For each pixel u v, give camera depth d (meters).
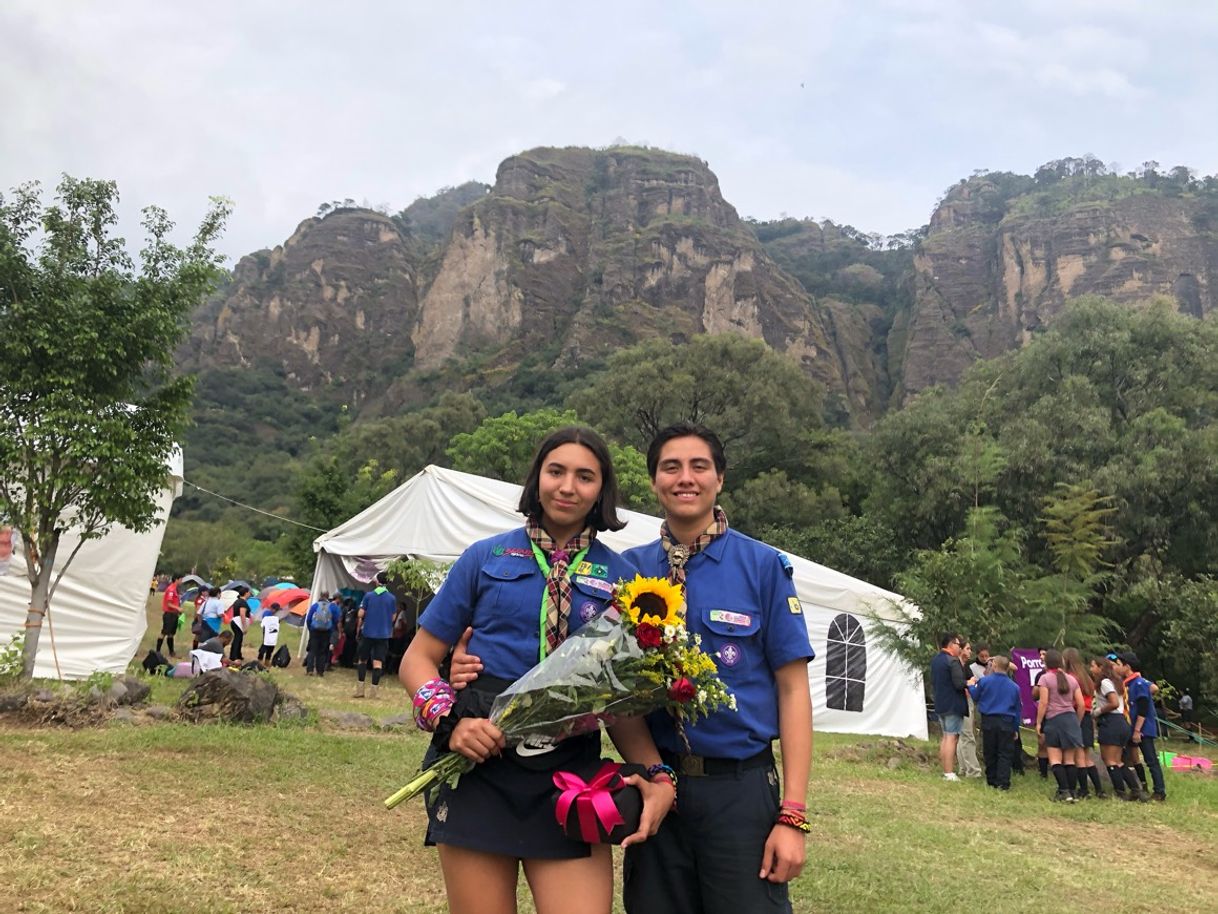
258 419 121.50
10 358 9.85
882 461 34.75
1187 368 32.69
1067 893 5.90
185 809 5.72
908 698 15.42
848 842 6.76
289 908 4.26
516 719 2.24
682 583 2.66
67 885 4.12
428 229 184.12
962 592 13.93
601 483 2.54
